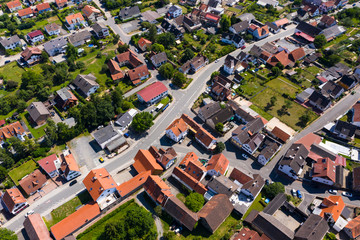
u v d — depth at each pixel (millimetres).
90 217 103375
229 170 123188
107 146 131625
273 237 95000
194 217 99750
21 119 150375
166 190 109562
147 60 187625
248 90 161750
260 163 125562
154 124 145500
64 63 179625
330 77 163500
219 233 100625
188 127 138625
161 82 170250
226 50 189125
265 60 178250
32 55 186375
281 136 132250
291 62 176750
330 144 131500
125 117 144125
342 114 145250
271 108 150500
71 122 143875
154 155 126312
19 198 111000
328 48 189000
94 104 147000
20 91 160875
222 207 102562
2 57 197125
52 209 111000
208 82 168875
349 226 98688
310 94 153375
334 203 103625
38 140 138125
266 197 111938
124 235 96188
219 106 147375
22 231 105312
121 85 168000
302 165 118562
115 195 111688
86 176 115938
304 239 92312
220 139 136500
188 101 157250
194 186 111812
